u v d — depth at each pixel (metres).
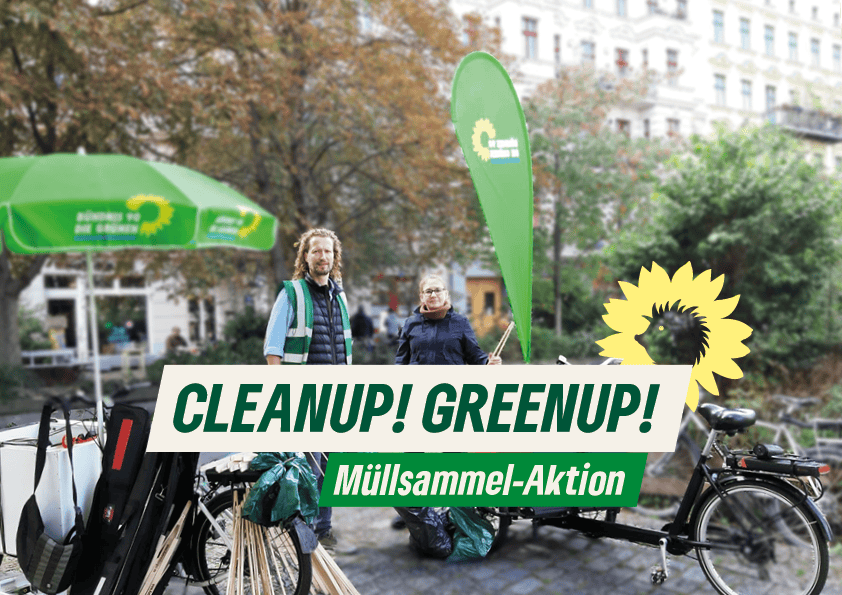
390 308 16.31
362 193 13.15
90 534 2.51
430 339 3.61
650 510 4.24
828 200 7.61
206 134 11.65
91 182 4.22
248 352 12.55
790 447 4.79
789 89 31.66
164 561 2.60
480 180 3.12
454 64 12.00
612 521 3.37
